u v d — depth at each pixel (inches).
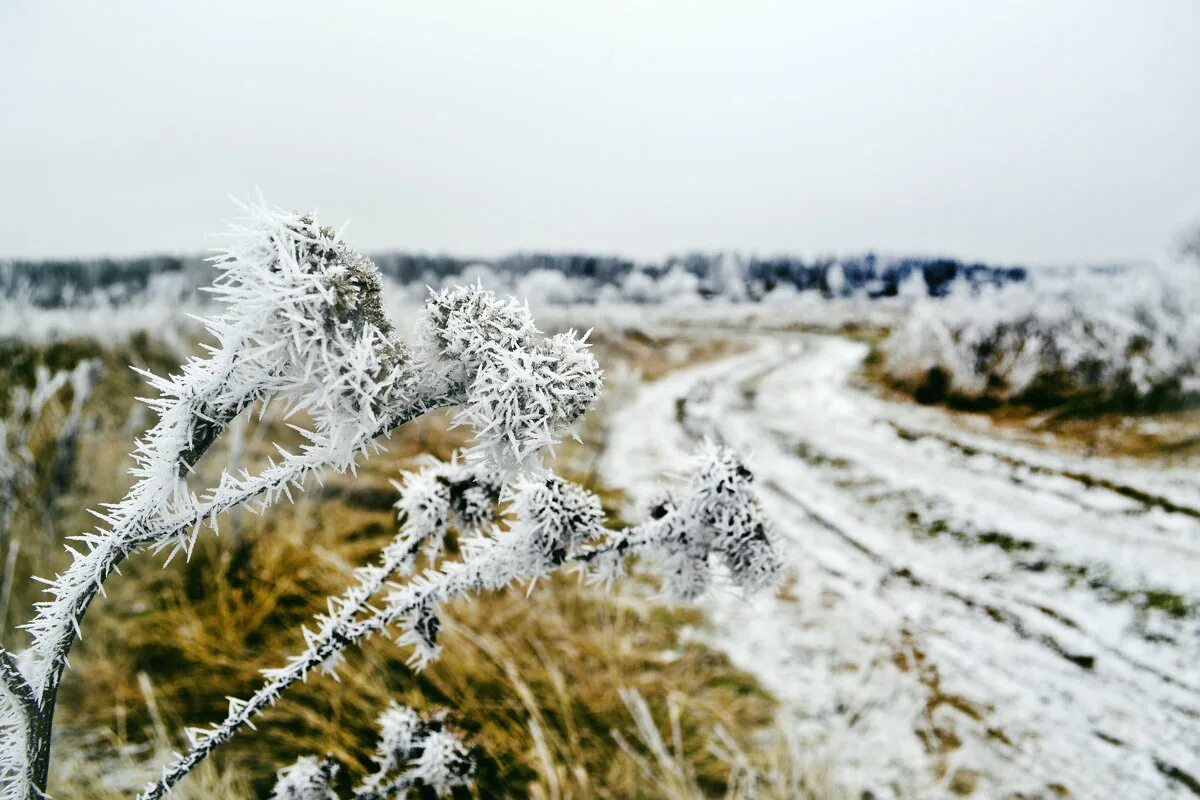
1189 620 191.8
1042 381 477.1
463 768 57.9
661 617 181.9
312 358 23.8
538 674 145.6
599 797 115.6
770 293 1814.7
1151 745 145.5
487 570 44.4
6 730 31.7
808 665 170.1
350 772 110.9
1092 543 248.4
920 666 174.4
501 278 1153.4
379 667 140.3
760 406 562.3
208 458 210.1
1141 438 366.0
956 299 602.9
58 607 30.2
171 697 132.9
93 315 529.0
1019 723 152.0
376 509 214.2
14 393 253.4
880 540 262.4
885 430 451.2
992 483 325.1
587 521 44.9
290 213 24.8
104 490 194.4
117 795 104.7
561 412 28.2
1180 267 500.7
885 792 127.2
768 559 47.9
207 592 164.9
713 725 140.2
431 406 28.4
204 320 24.5
